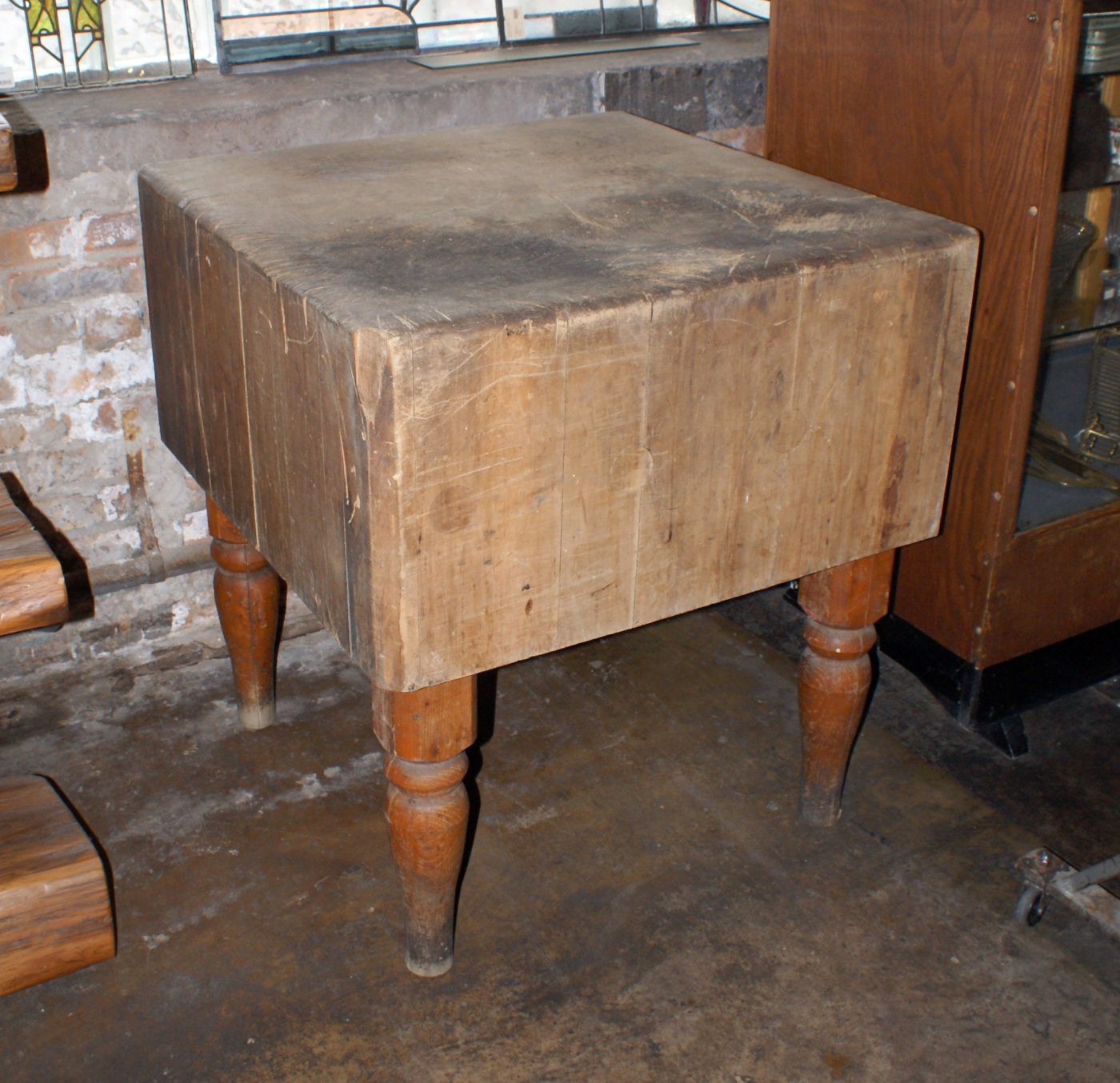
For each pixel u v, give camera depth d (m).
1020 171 1.61
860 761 1.95
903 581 1.96
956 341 1.47
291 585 1.46
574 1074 1.46
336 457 1.23
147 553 2.05
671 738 2.00
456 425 1.18
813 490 1.45
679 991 1.56
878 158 1.81
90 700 2.05
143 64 2.02
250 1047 1.49
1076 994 1.56
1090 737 2.05
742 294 1.29
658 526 1.36
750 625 2.29
